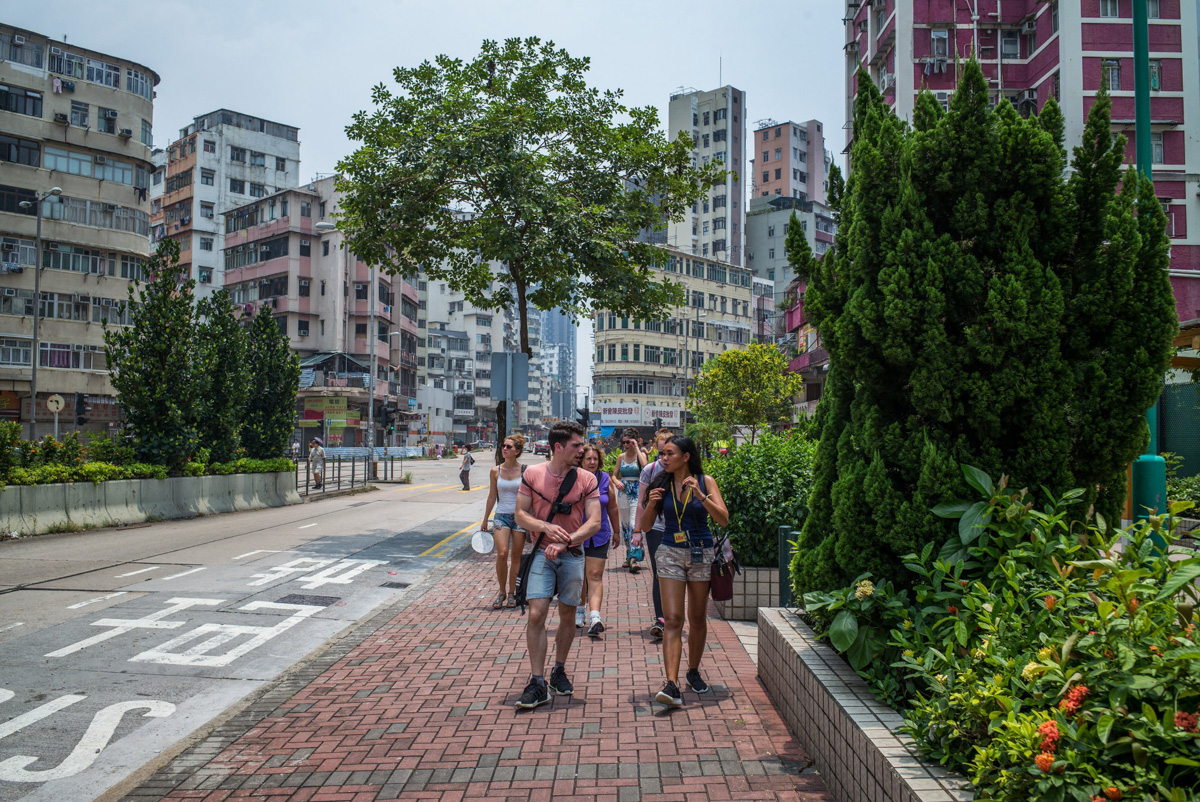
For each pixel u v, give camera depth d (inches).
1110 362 142.9
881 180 155.0
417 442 2977.4
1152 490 192.9
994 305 136.5
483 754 161.2
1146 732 81.7
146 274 658.8
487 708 190.5
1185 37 936.9
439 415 3400.6
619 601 327.9
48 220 1378.0
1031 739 87.7
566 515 198.5
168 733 180.7
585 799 138.6
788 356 1740.9
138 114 1498.5
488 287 581.6
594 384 2694.4
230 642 260.8
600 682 210.2
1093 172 144.1
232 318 746.2
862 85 180.4
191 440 669.3
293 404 840.9
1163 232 145.1
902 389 154.0
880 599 140.1
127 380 641.6
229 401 739.4
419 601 330.6
